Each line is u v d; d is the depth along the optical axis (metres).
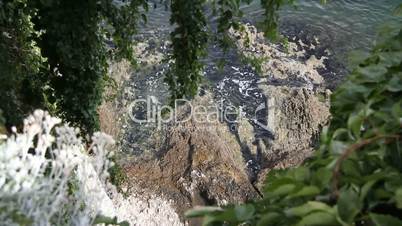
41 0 5.87
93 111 7.37
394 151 1.73
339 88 2.35
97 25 6.66
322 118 10.33
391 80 2.06
